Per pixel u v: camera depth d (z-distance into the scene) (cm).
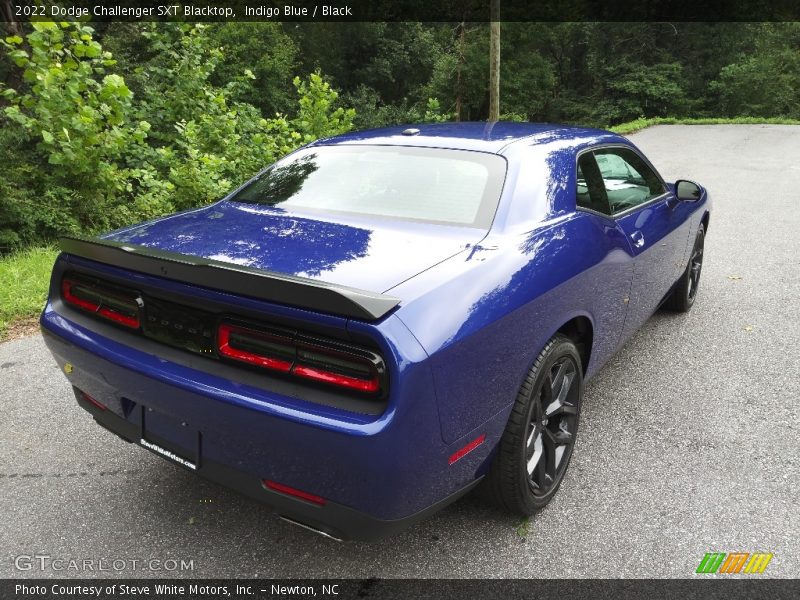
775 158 1619
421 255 207
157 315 200
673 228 374
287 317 171
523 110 4375
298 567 220
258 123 1014
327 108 1150
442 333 176
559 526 241
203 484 269
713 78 4947
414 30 4894
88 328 220
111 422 232
